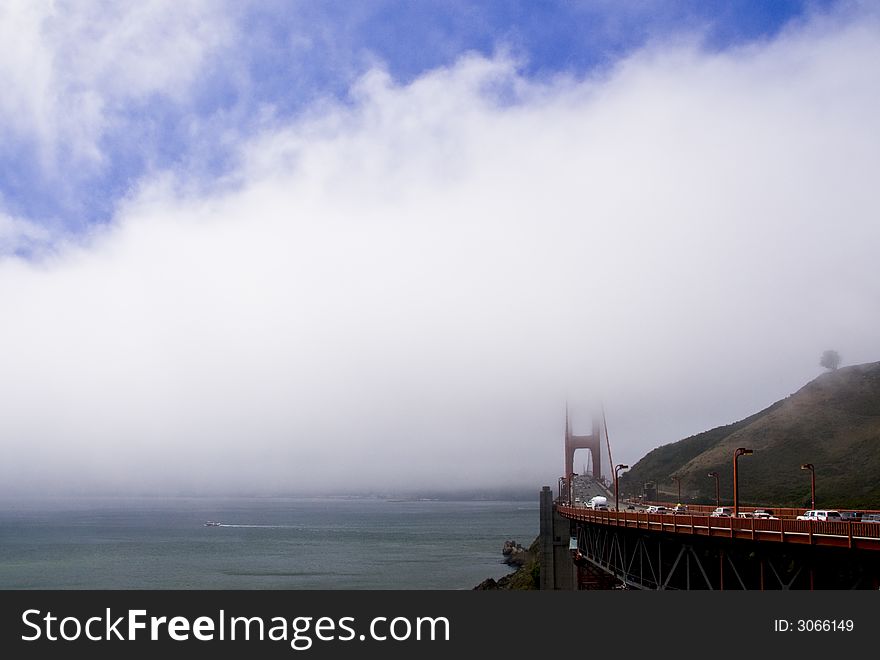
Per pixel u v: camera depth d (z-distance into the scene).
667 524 48.38
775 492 161.50
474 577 146.88
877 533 30.56
